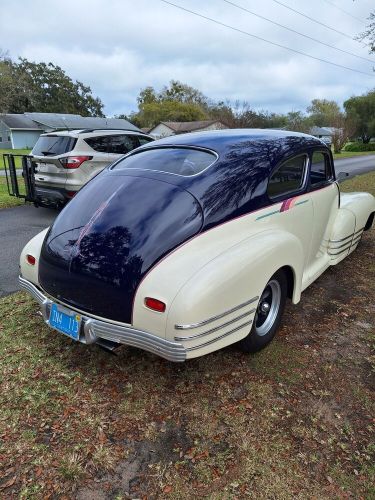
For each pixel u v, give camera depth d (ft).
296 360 10.29
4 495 6.72
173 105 239.50
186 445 7.73
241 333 8.80
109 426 8.17
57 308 9.31
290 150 11.05
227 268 8.09
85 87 238.89
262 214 9.77
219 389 9.21
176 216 8.59
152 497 6.70
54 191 25.45
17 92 119.96
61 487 6.88
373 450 7.64
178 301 7.55
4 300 13.71
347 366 10.11
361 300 13.76
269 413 8.52
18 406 8.66
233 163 9.78
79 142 25.14
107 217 9.06
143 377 9.61
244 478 7.04
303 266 11.52
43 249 9.68
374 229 22.33
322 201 12.91
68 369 9.91
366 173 53.93
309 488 6.86
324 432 8.05
